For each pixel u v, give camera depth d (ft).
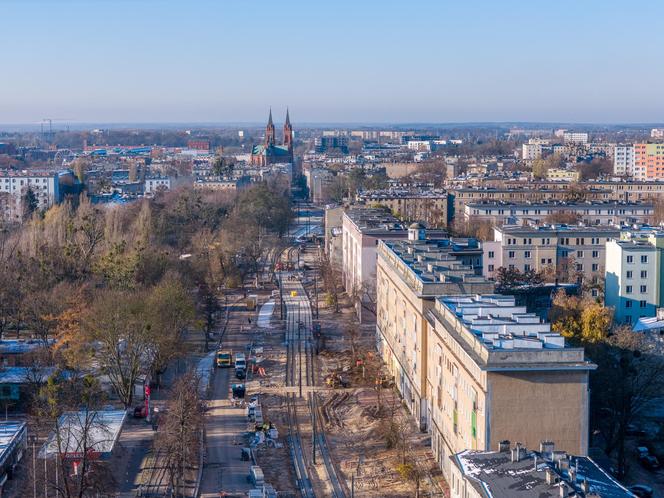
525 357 591.78
